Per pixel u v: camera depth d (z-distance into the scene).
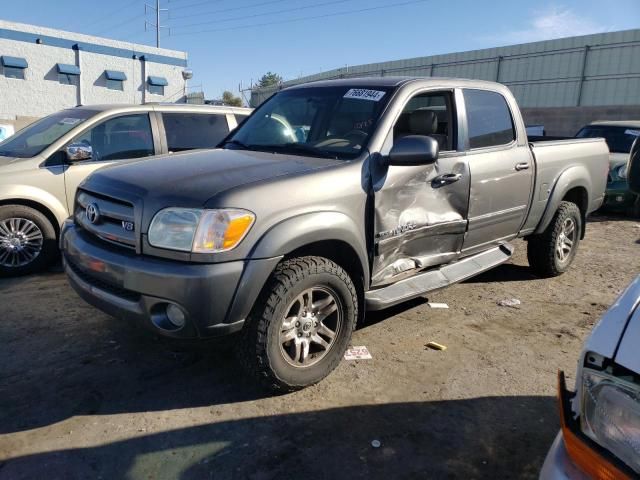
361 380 3.45
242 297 2.85
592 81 21.27
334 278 3.25
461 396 3.30
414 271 4.00
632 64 20.09
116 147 5.84
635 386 1.43
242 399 3.20
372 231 3.51
